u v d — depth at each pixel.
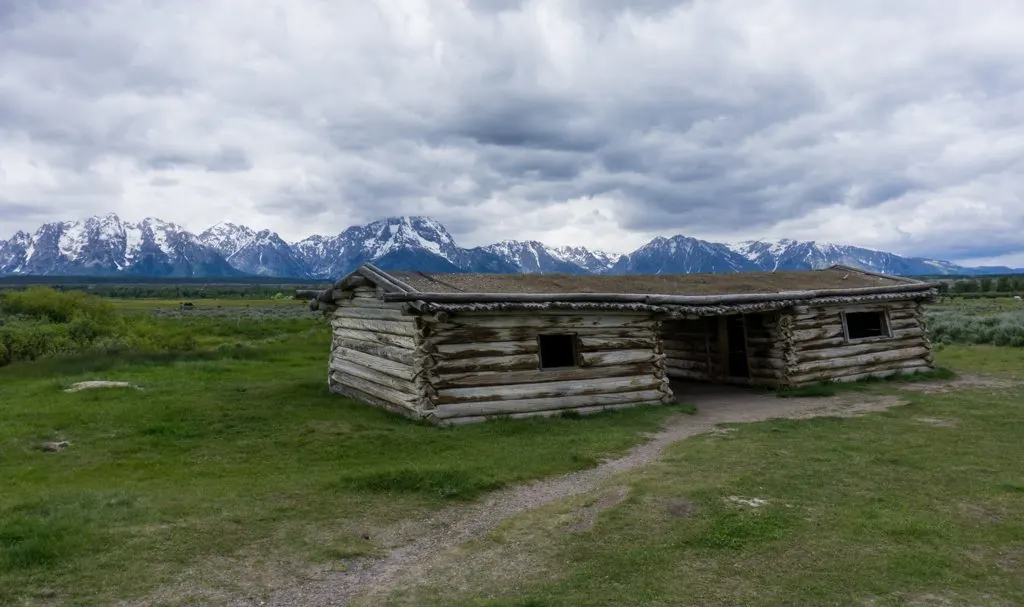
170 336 36.25
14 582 5.73
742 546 6.65
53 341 29.00
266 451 11.23
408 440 11.74
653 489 8.48
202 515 7.61
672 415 14.18
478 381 13.55
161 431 12.57
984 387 16.80
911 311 20.08
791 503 7.93
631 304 15.19
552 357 16.22
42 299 41.16
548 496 8.62
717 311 16.16
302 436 12.20
